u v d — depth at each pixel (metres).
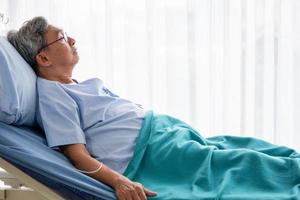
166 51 2.36
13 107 1.29
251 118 2.27
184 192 1.27
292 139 2.27
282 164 1.28
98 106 1.56
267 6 2.23
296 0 2.22
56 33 1.60
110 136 1.49
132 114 1.57
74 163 1.35
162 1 2.35
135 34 2.39
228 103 2.29
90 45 2.44
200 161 1.37
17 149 1.26
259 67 2.25
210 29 2.28
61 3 2.46
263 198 1.16
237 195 1.19
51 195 1.25
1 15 2.07
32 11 2.46
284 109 2.25
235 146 1.57
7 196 1.36
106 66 2.41
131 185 1.25
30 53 1.57
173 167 1.39
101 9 2.41
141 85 2.41
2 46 1.42
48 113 1.42
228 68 2.27
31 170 1.26
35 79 1.51
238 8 2.26
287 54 2.23
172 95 2.37
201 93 2.34
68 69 1.64
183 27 2.35
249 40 2.25
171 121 1.65
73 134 1.38
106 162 1.43
